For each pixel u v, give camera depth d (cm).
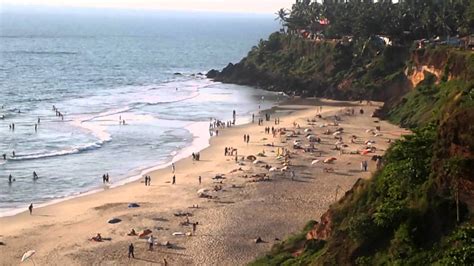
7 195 6850
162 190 7050
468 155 3388
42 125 10894
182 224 5850
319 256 3791
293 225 5788
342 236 3762
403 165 3878
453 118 3578
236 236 5528
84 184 7356
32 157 8538
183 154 8956
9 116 11681
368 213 3756
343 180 7356
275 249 4678
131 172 7931
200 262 4975
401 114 11325
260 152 8994
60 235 5591
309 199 6600
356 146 9275
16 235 5575
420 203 3472
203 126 11231
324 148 9175
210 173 7812
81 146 9294
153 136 10219
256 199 6631
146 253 5162
